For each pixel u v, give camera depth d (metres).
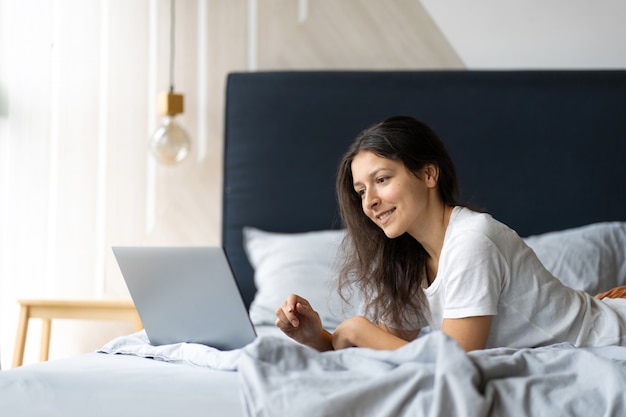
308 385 1.18
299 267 2.67
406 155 1.58
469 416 1.08
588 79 2.95
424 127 1.64
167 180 3.25
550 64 3.05
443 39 3.12
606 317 1.67
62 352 3.27
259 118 3.07
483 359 1.24
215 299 1.59
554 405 1.18
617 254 2.60
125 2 3.27
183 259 1.58
